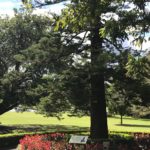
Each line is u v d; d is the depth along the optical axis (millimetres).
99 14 11867
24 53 23094
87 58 21484
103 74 21188
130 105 23438
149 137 24250
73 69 21797
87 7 11828
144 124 58625
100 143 21484
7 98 37312
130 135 27219
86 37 22531
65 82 22188
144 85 21891
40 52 22594
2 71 42875
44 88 23641
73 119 67500
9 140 28984
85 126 52469
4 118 65312
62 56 22750
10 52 42656
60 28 22234
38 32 41719
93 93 22844
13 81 34594
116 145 20969
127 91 22469
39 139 22516
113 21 11078
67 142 20938
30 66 23500
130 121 66375
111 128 47312
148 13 11070
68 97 22266
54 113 24078
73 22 12930
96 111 23422
